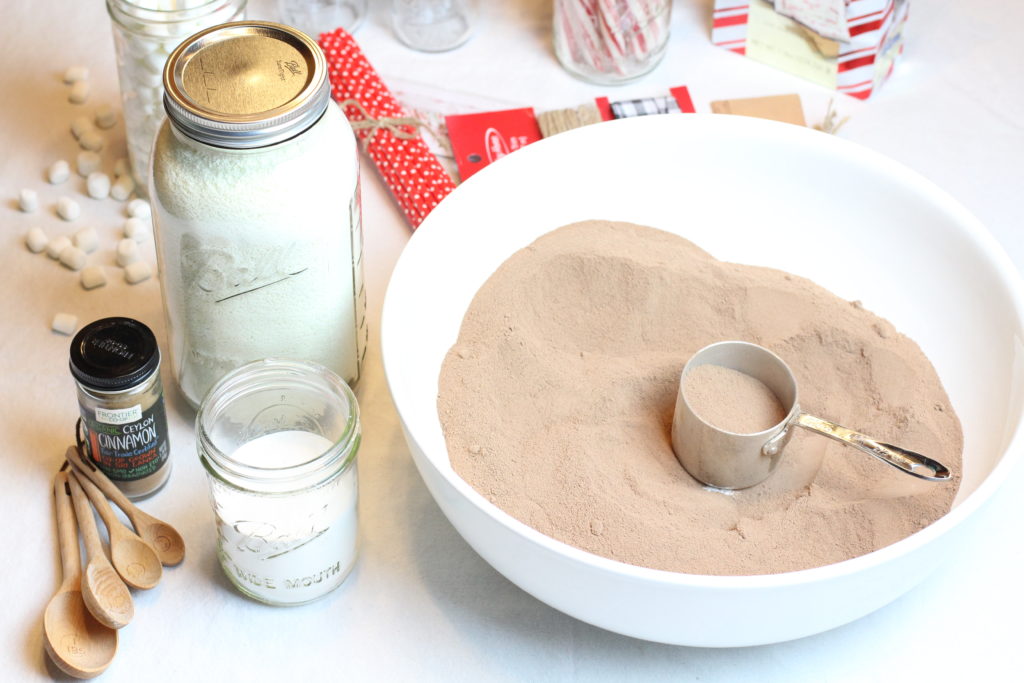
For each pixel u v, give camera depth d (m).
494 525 0.77
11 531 0.92
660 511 0.87
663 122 1.08
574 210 1.09
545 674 0.86
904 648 0.88
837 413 0.96
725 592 0.73
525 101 1.29
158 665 0.86
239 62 0.85
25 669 0.85
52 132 1.24
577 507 0.87
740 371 0.95
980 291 0.99
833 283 1.07
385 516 0.96
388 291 0.91
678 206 1.11
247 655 0.87
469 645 0.88
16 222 1.15
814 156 1.07
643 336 1.01
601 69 1.30
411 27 1.36
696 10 1.41
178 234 0.86
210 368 0.95
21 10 1.36
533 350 0.97
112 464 0.92
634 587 0.74
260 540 0.83
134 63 1.06
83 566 0.89
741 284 1.03
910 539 0.75
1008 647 0.88
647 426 0.94
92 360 0.85
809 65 1.31
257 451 0.86
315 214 0.86
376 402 1.04
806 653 0.88
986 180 1.22
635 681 0.86
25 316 1.07
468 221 1.02
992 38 1.37
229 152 0.83
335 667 0.86
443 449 0.91
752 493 0.90
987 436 0.92
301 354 0.94
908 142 1.25
